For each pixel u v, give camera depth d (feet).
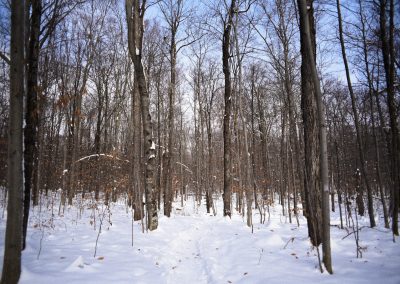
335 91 62.13
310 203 21.67
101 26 57.41
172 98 49.34
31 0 20.53
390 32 26.20
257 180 60.08
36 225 28.76
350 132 73.77
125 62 57.82
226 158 48.32
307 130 21.98
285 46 40.70
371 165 69.72
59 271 16.02
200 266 21.72
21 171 13.65
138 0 30.86
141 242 26.27
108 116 70.33
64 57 54.60
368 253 19.40
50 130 64.54
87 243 23.95
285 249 21.85
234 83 47.21
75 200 58.18
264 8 40.65
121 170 44.68
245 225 38.58
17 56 13.46
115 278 15.99
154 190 33.12
